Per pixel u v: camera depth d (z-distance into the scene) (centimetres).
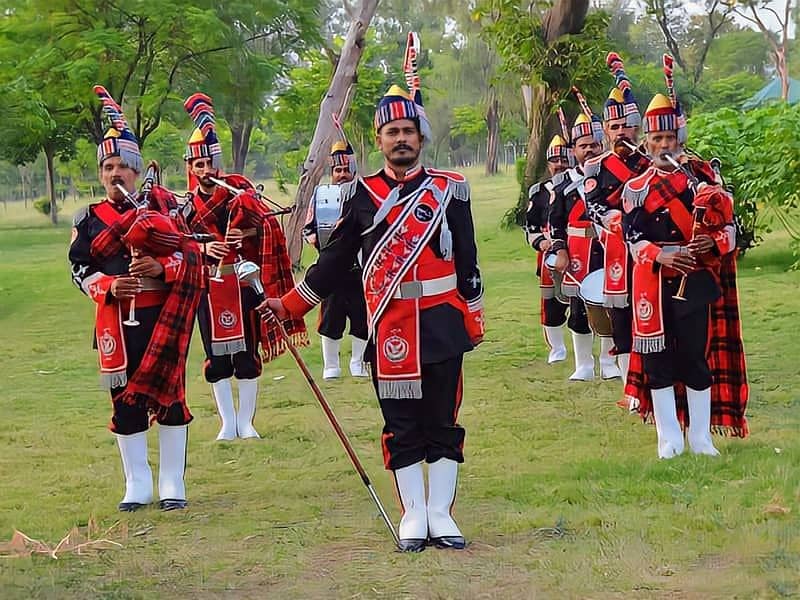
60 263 2378
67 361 1155
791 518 520
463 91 4878
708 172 671
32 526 570
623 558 472
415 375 500
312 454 730
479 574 466
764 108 1673
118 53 2438
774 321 1184
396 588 453
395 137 505
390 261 501
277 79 2772
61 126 2919
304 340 750
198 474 684
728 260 679
